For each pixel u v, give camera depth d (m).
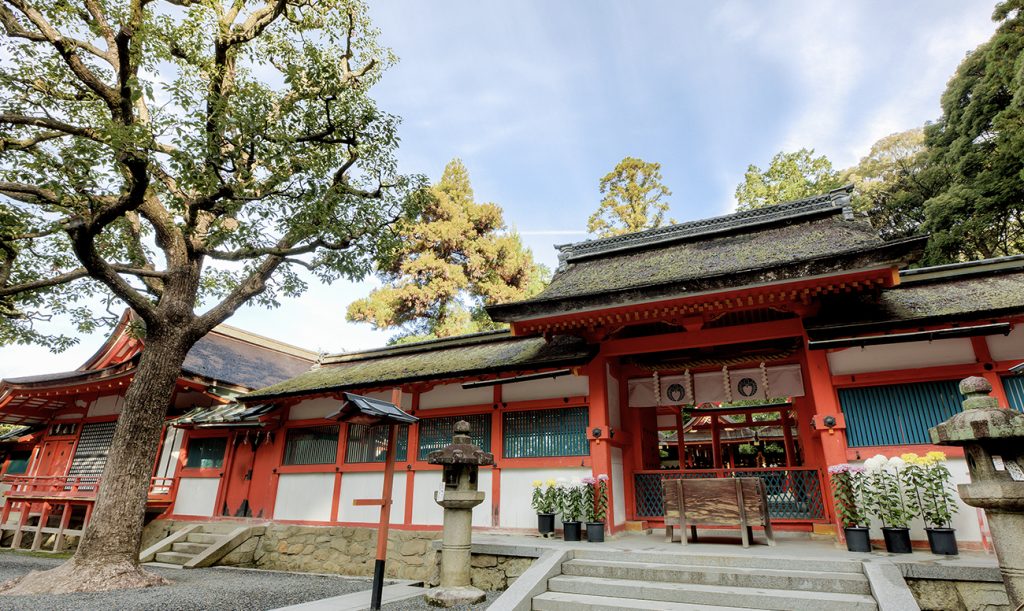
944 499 6.29
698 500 7.45
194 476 13.52
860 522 6.58
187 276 9.34
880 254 6.67
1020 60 17.39
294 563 10.77
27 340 11.26
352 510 11.02
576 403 9.55
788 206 10.59
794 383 9.11
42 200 8.66
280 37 10.34
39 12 8.03
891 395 7.48
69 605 6.30
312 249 9.48
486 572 7.44
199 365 15.38
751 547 6.94
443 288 26.42
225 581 8.67
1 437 18.50
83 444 15.82
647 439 10.83
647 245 11.35
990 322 7.01
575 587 5.92
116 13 7.51
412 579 9.25
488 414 10.35
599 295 8.22
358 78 11.04
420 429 10.91
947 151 24.17
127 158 6.83
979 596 5.10
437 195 27.88
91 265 7.80
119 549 7.85
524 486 9.52
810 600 4.98
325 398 12.34
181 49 8.59
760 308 9.02
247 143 7.66
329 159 9.91
